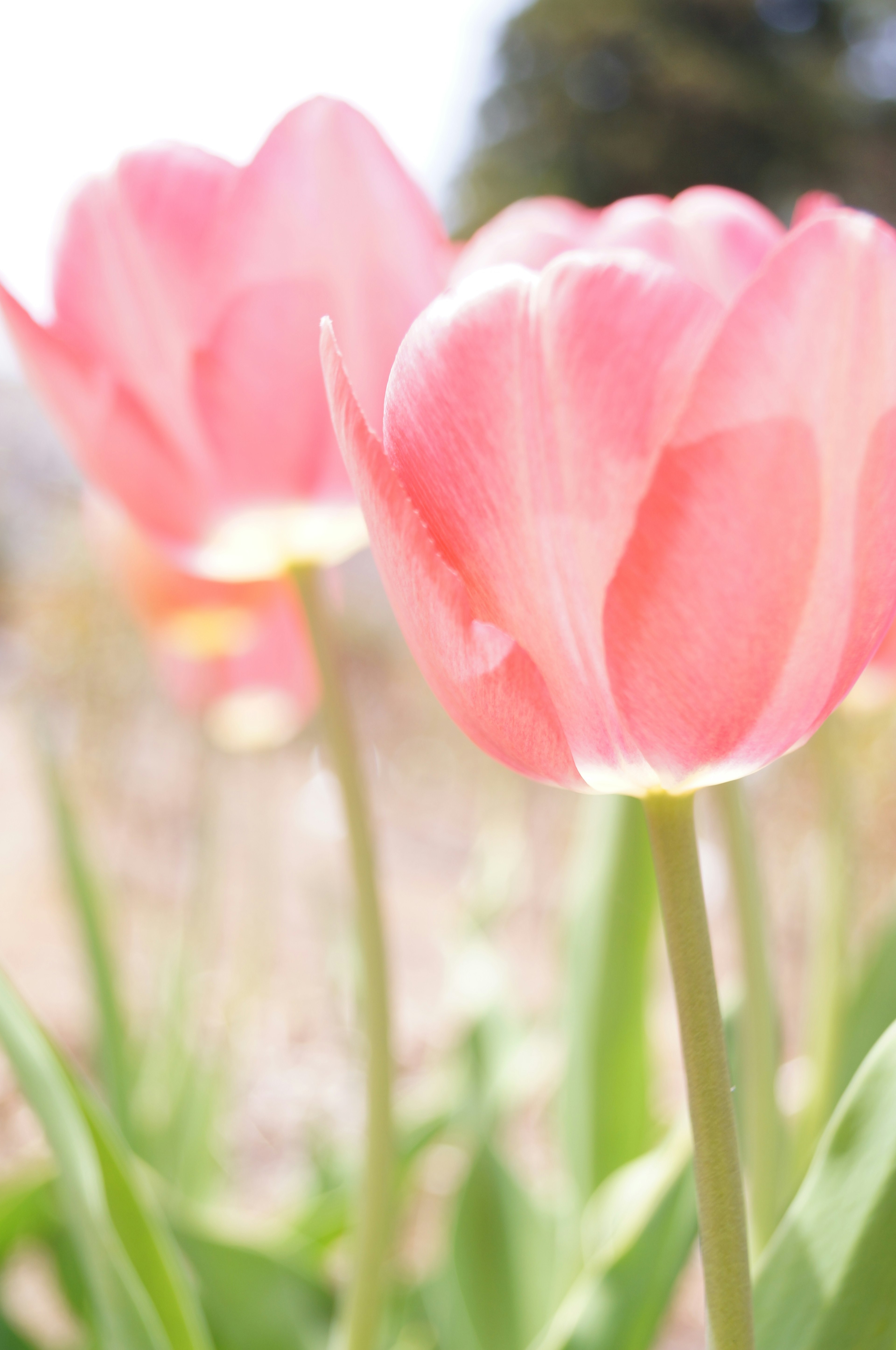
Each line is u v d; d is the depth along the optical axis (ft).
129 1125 2.57
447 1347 2.33
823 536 0.87
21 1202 2.18
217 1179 3.41
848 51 32.42
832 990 1.70
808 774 6.43
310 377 1.30
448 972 3.43
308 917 6.97
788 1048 4.91
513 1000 2.92
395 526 0.91
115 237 1.29
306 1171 4.09
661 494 0.86
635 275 0.86
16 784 10.84
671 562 0.87
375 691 12.76
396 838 11.11
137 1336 1.30
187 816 8.38
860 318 0.85
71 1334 3.13
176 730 8.92
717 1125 0.93
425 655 0.94
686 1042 0.93
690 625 0.88
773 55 31.55
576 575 0.90
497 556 0.91
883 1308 1.04
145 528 1.39
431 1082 3.73
